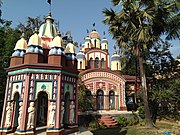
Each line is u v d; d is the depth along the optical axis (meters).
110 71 25.48
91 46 33.47
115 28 16.97
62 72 10.12
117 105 24.86
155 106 22.09
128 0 16.17
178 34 16.23
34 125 9.11
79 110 21.28
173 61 24.03
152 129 16.31
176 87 20.33
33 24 24.95
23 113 8.89
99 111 23.27
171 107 21.98
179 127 17.69
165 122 20.94
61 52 10.36
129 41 17.64
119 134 15.27
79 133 10.62
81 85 22.38
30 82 9.39
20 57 10.76
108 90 24.97
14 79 10.13
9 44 20.09
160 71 23.92
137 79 29.06
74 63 11.80
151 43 17.69
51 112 9.23
